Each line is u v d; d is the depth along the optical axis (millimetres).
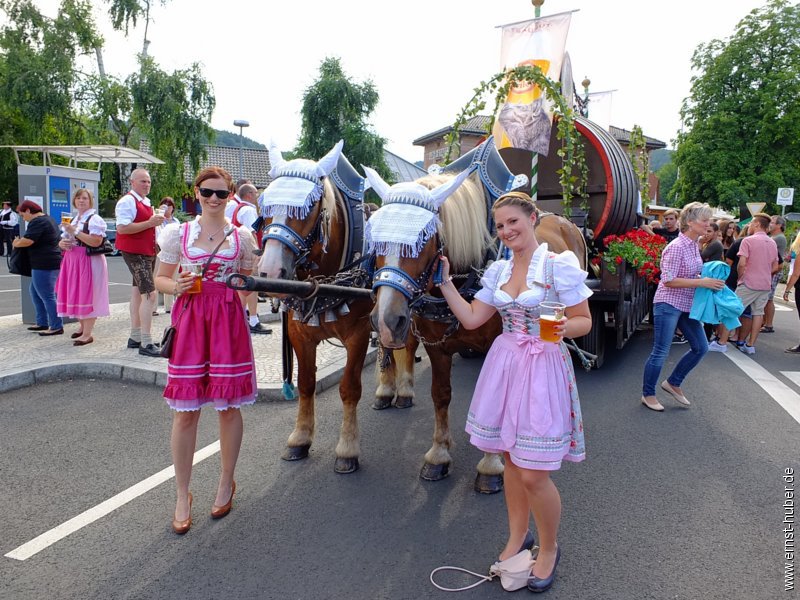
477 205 3463
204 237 3150
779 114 29734
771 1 30312
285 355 4141
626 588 2637
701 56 32250
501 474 3674
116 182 26406
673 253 4961
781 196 15812
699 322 5137
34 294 7270
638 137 8281
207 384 3088
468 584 2676
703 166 30703
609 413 5133
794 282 8453
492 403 2588
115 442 4250
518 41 5898
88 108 23406
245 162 35781
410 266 2846
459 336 3574
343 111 26016
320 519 3266
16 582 2631
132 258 6059
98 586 2617
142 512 3287
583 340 6402
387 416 5094
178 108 22672
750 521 3250
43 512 3262
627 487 3678
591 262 6512
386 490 3648
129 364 5770
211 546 2965
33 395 5262
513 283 2613
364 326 3824
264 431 4598
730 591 2611
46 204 8742
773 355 7758
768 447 4355
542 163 6895
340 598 2559
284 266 3145
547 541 2600
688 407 5309
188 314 3037
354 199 3895
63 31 23375
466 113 5438
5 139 25375
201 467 3910
